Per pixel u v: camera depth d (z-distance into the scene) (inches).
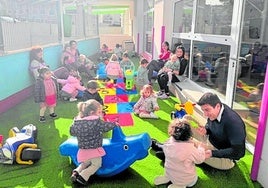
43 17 280.2
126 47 569.6
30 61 216.8
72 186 95.5
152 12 386.3
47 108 183.9
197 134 111.0
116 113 171.8
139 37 509.0
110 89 230.7
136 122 157.3
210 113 96.7
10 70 187.2
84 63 295.6
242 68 141.9
